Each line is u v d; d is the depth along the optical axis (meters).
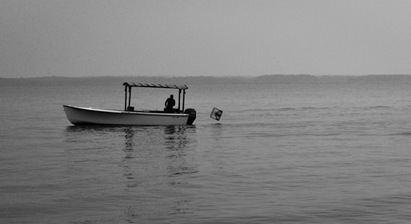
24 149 34.16
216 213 17.73
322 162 28.53
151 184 22.39
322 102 108.25
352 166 27.11
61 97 151.12
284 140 39.62
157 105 105.75
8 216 17.31
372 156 30.72
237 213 17.73
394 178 23.67
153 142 37.94
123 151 33.19
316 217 17.23
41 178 23.70
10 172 25.25
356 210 18.03
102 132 44.03
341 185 22.17
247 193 20.67
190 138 40.56
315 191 21.02
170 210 18.11
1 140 39.41
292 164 27.88
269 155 31.39
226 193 20.67
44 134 43.56
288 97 142.25
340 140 39.47
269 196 20.14
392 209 18.12
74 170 25.89
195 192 20.84
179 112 48.22
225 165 27.58
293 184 22.42
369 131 46.25
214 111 52.66
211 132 45.44
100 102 115.88
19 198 19.72
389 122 55.38
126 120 46.50
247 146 35.91
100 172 25.33
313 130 47.59
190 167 26.91
